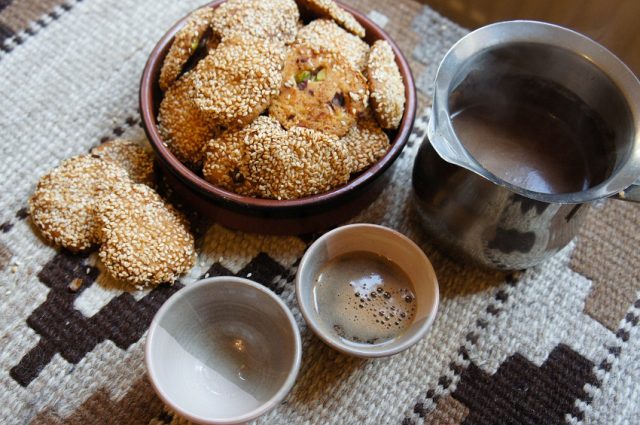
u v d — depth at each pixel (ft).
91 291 1.40
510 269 1.41
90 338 1.36
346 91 1.38
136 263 1.37
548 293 1.45
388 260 1.38
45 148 1.53
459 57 1.31
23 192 1.48
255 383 1.28
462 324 1.41
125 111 1.59
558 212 1.24
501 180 1.20
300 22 1.52
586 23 1.72
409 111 1.42
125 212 1.39
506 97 1.45
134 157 1.49
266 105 1.36
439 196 1.33
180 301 1.25
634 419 1.34
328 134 1.36
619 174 1.21
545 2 1.73
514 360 1.38
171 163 1.35
